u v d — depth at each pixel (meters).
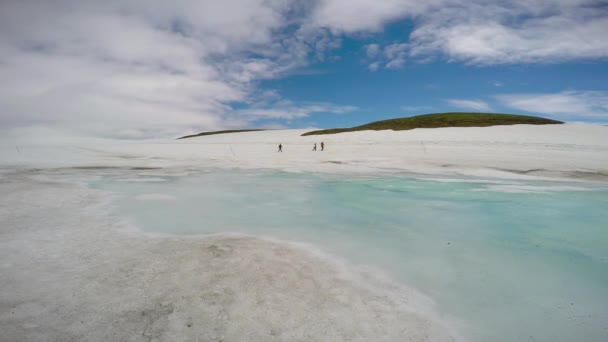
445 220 8.16
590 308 4.05
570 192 12.08
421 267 5.12
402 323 3.52
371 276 4.68
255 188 12.45
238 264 4.81
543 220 8.30
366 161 22.89
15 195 9.62
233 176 16.11
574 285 4.68
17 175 15.00
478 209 9.40
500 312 3.88
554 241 6.64
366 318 3.57
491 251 5.99
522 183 14.12
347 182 14.28
